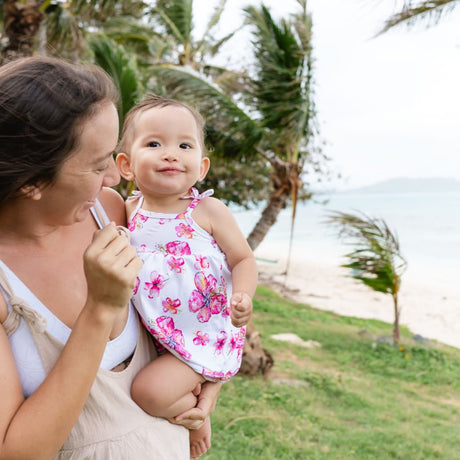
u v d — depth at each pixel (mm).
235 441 5555
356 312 15062
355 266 10203
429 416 7004
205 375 1453
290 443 5621
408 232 42094
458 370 9195
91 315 1021
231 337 1585
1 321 1074
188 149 1599
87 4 7258
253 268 1612
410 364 9367
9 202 1072
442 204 72312
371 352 9914
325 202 12352
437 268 26234
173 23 11320
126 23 11336
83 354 1007
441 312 15430
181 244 1562
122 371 1273
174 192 1570
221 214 1628
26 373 1077
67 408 988
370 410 6961
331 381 7875
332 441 5828
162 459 1277
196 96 8008
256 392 7133
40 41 6699
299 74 8367
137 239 1589
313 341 10500
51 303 1137
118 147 1719
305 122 8664
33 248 1161
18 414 978
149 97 1728
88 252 1003
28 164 971
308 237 40594
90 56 7391
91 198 1094
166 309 1464
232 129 8320
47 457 992
